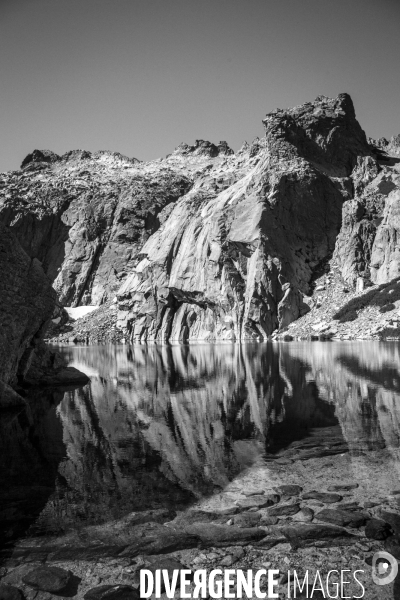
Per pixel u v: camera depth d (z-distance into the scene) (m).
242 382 25.33
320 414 15.96
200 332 102.12
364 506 8.14
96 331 116.00
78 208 151.62
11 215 145.38
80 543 7.18
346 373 26.97
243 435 13.52
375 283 85.44
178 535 7.33
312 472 10.00
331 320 79.00
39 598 5.87
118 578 6.29
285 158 104.06
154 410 17.94
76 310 137.75
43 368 27.89
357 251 89.62
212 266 96.38
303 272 92.31
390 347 49.06
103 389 24.56
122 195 153.25
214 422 15.46
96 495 9.03
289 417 15.73
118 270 141.75
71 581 6.23
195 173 173.12
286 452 11.59
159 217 144.75
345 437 12.82
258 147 143.12
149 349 68.19
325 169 109.12
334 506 8.17
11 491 9.34
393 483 9.22
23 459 11.60
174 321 107.81
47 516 8.11
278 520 7.72
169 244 111.00
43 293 24.95
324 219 99.25
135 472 10.37
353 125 118.00
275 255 89.56
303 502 8.39
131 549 6.98
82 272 144.25
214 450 12.01
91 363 43.03
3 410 18.77
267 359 39.97
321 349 50.09
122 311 115.81
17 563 6.66
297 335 79.12
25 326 23.55
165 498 8.78
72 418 16.72
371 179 105.81
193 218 112.00
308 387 22.16
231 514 8.01
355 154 114.56
